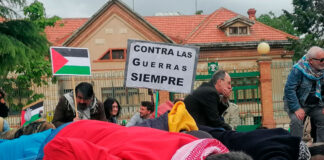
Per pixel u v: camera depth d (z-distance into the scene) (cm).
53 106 2689
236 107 1117
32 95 2400
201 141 287
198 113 587
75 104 605
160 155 306
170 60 570
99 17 3197
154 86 568
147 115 974
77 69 677
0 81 2188
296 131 668
